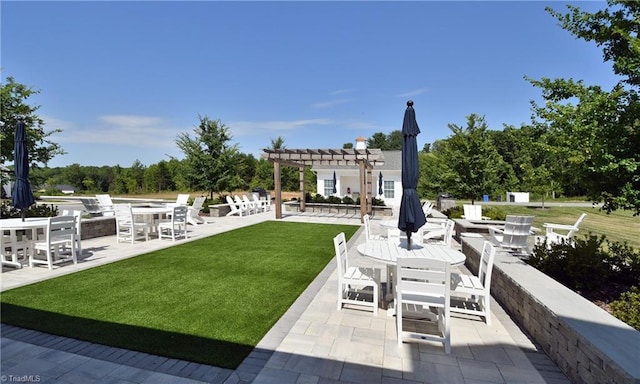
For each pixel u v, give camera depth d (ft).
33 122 37.93
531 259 16.51
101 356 10.05
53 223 20.35
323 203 61.67
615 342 7.68
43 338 11.25
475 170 48.42
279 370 9.32
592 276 14.01
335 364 9.71
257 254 25.27
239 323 12.59
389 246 15.65
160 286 17.20
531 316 11.53
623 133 11.50
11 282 17.74
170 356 10.05
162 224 30.68
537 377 9.05
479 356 10.27
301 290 16.71
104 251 26.11
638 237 34.17
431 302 11.16
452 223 21.26
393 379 8.94
